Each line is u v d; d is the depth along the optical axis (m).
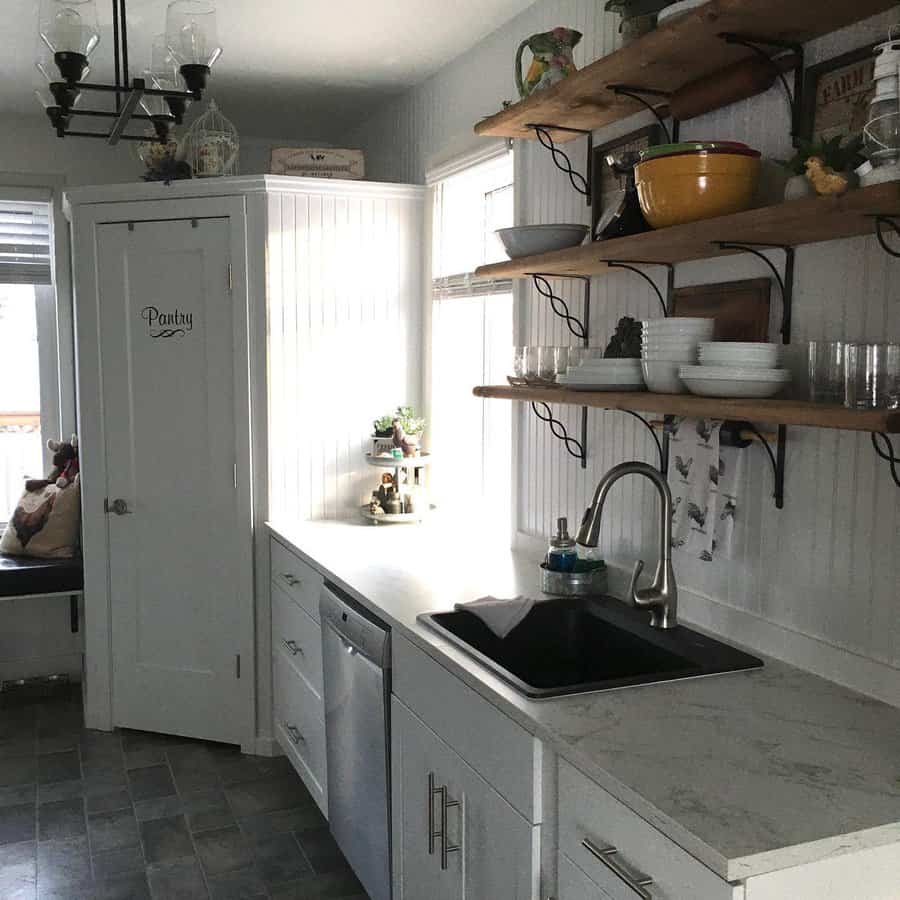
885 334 1.67
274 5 2.91
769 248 1.91
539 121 2.43
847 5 1.62
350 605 2.56
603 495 2.05
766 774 1.41
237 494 3.47
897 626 1.69
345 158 3.55
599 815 1.46
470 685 1.83
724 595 2.10
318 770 2.96
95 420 3.58
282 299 3.45
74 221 3.52
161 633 3.64
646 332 1.99
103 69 3.52
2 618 4.31
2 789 3.29
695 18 1.70
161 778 3.38
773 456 1.93
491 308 3.29
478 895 1.84
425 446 3.71
